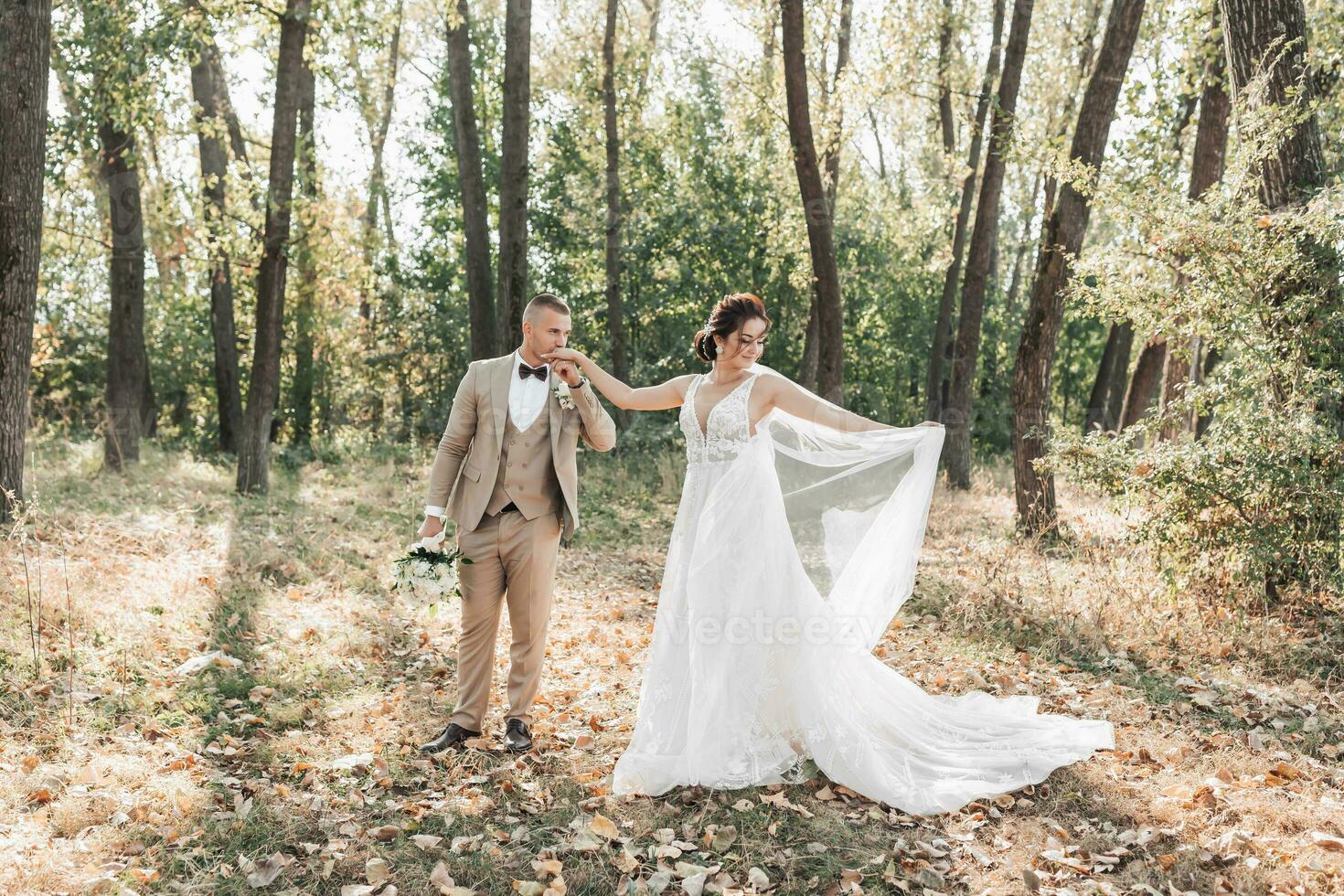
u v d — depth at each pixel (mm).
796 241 17141
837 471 4234
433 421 20141
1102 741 4191
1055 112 16438
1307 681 5137
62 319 17922
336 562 7227
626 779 3691
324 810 3443
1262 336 6176
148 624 5238
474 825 3412
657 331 22109
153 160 15273
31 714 3979
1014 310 28047
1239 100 6723
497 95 20859
